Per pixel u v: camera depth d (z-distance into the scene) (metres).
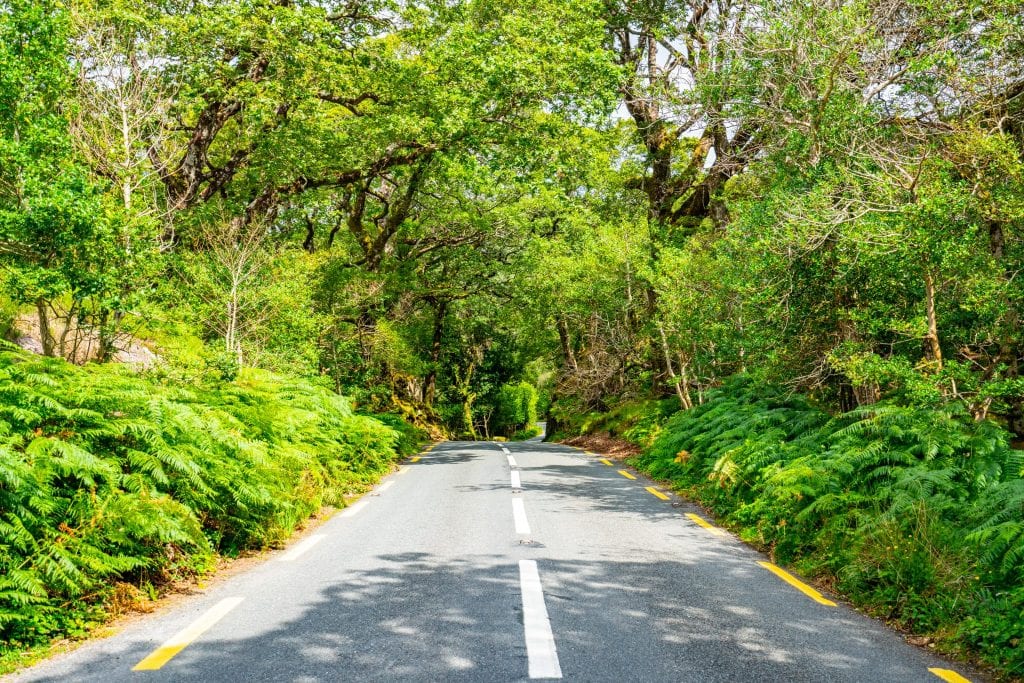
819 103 11.27
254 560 7.12
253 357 15.52
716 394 16.84
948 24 10.15
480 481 13.10
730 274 14.11
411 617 5.16
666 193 26.27
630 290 21.27
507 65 16.97
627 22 23.94
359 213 25.33
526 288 27.59
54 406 6.02
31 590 4.70
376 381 28.38
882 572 5.86
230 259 15.00
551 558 7.00
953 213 8.38
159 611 5.41
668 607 5.48
